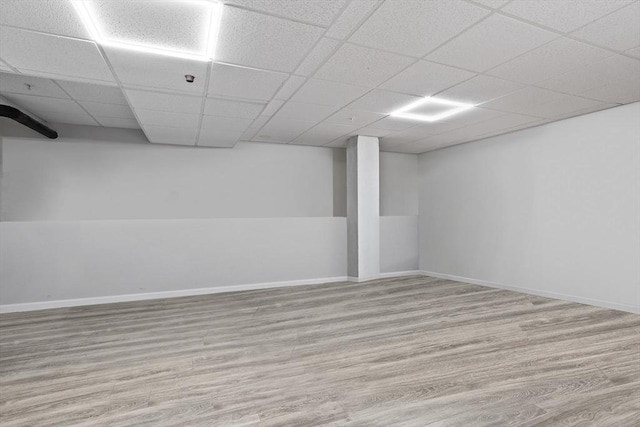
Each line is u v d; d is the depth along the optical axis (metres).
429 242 7.08
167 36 2.52
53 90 4.00
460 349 3.09
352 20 2.34
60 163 5.31
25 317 4.27
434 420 2.03
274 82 3.41
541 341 3.27
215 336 3.50
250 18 2.29
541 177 5.11
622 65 3.07
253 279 5.84
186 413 2.12
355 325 3.81
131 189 5.65
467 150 6.33
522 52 2.82
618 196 4.27
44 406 2.21
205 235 5.57
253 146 6.38
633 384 2.42
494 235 5.80
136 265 5.18
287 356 2.97
